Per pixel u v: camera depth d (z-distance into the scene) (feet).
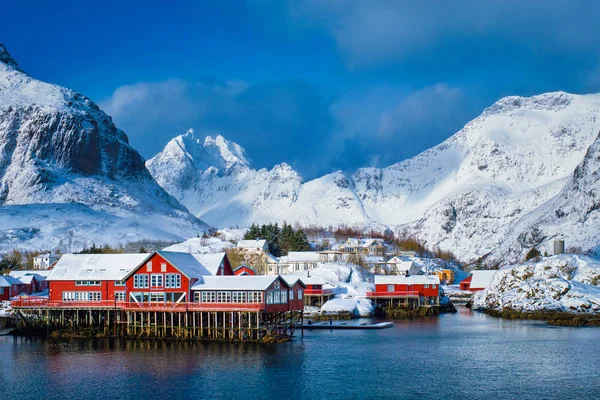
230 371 327.06
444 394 287.28
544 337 440.45
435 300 640.58
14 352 381.19
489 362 350.64
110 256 468.34
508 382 306.96
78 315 450.30
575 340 426.92
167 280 416.67
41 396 290.97
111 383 308.60
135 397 287.07
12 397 290.15
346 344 404.36
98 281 449.06
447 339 430.20
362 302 612.29
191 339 407.23
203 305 402.31
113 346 393.70
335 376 318.24
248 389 296.51
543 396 283.38
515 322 539.70
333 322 535.19
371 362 349.41
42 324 453.99
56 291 455.22
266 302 396.98
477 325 516.32
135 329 423.23
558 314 559.38
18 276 645.10
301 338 429.79
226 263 462.60
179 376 318.45
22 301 453.99
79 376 322.14
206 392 292.40
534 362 350.43
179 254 436.35
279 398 283.18
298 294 441.68
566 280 621.72
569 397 281.33
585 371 328.08
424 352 378.73
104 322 435.53
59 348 391.86
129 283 425.28
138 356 362.12
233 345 390.83
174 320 428.56
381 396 284.82
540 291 612.29
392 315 603.26
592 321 521.65
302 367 336.49
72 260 468.34
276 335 416.26
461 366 340.59
